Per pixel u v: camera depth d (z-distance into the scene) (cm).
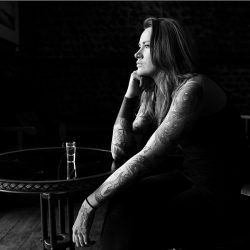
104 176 134
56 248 157
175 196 121
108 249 100
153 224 103
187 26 516
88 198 112
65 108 526
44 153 186
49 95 523
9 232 245
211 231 107
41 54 522
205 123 112
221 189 110
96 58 510
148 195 117
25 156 178
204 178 112
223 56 502
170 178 134
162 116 124
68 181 125
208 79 115
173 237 105
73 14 518
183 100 107
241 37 514
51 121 433
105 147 434
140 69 126
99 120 508
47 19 517
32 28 518
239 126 116
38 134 384
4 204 309
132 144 168
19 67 507
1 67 434
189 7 514
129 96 170
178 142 109
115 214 106
